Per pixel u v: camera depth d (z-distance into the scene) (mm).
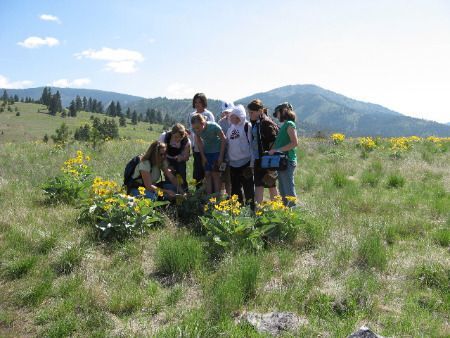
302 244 6086
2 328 4055
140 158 7387
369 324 4039
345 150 16297
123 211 6316
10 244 5699
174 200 7367
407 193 9359
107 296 4527
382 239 6301
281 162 6906
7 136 162125
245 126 7566
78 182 8078
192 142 8320
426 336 3816
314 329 3891
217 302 4219
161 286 4859
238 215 6289
